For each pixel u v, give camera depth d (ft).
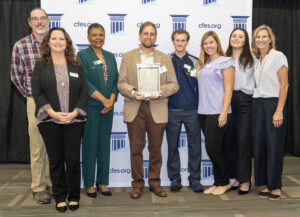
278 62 9.32
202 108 9.92
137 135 9.88
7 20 14.47
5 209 9.09
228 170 10.65
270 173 9.70
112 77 9.90
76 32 10.88
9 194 10.52
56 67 8.35
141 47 9.94
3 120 14.87
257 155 9.98
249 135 10.06
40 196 9.62
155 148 9.97
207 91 9.75
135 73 9.71
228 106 9.51
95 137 9.87
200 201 9.71
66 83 8.30
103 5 10.89
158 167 10.21
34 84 8.26
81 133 8.66
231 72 9.52
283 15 16.02
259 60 9.82
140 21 11.03
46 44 8.38
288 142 16.74
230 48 10.28
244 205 9.36
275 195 9.87
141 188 10.18
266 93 9.51
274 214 8.68
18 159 15.16
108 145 10.26
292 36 16.11
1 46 14.60
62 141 8.64
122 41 11.06
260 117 9.71
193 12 11.07
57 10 10.78
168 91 9.57
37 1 14.52
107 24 10.96
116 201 9.74
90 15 10.88
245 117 10.02
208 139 9.83
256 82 9.75
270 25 15.99
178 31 10.02
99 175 10.43
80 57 9.69
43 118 8.20
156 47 11.14
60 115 8.05
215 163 10.19
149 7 11.00
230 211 8.90
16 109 14.98
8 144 15.07
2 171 13.83
